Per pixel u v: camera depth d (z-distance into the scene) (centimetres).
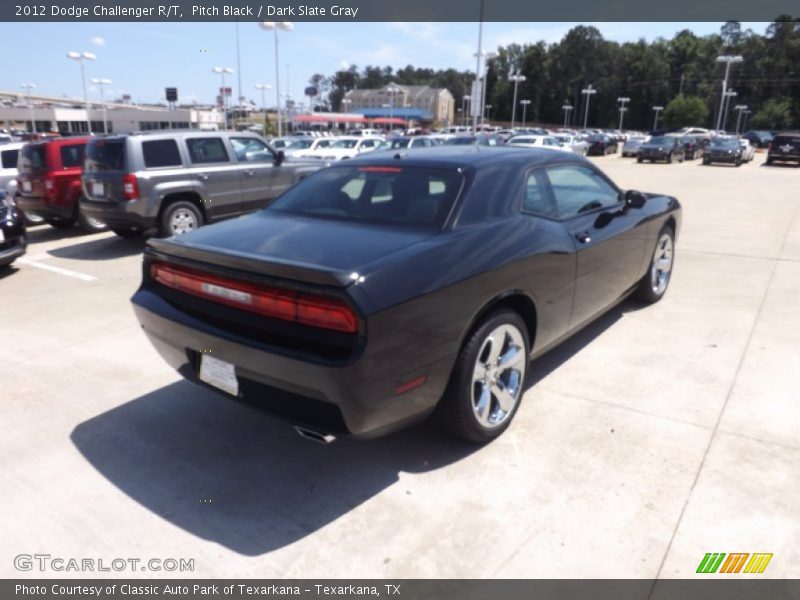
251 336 255
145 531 252
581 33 12062
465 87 13550
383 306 236
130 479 288
